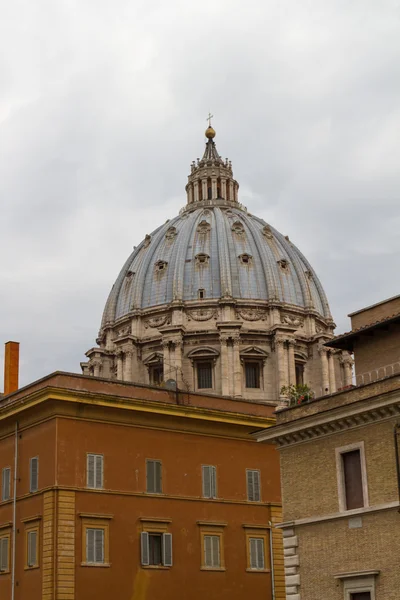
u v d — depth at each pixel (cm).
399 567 3506
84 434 5012
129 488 5066
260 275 13088
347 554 3734
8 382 6388
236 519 5409
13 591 4891
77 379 5153
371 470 3722
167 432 5334
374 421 3747
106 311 13725
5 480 5241
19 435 5228
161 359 12412
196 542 5206
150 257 13738
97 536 4850
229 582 5244
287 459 4147
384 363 4200
